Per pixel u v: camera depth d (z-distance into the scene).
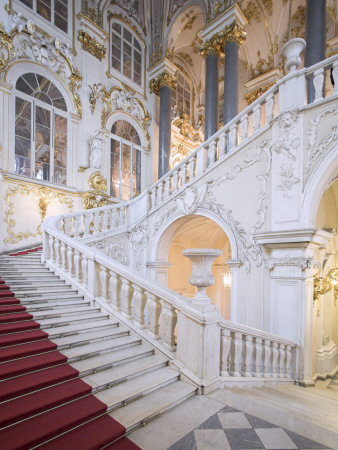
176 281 11.34
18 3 8.94
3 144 8.16
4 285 4.47
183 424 2.35
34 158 9.02
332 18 11.56
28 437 1.95
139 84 13.49
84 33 10.72
